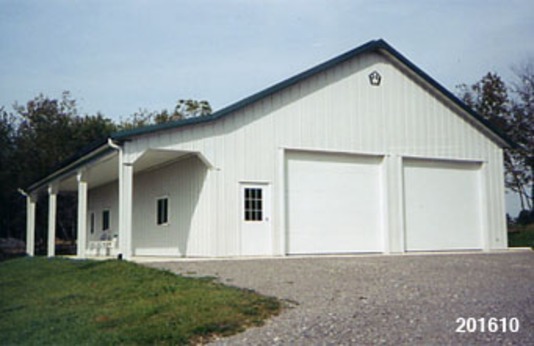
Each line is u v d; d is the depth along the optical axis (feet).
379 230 62.13
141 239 70.54
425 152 65.77
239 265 44.04
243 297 29.40
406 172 64.80
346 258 51.93
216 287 32.58
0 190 115.34
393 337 22.40
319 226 58.54
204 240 54.54
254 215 55.21
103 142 50.26
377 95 63.21
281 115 57.41
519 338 22.30
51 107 125.90
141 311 27.63
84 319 27.76
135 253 72.28
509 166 126.72
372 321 24.85
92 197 91.40
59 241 134.62
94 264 46.68
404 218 63.87
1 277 49.57
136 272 39.78
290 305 28.25
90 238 90.99
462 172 69.10
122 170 48.96
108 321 26.81
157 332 23.93
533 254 59.41
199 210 55.72
